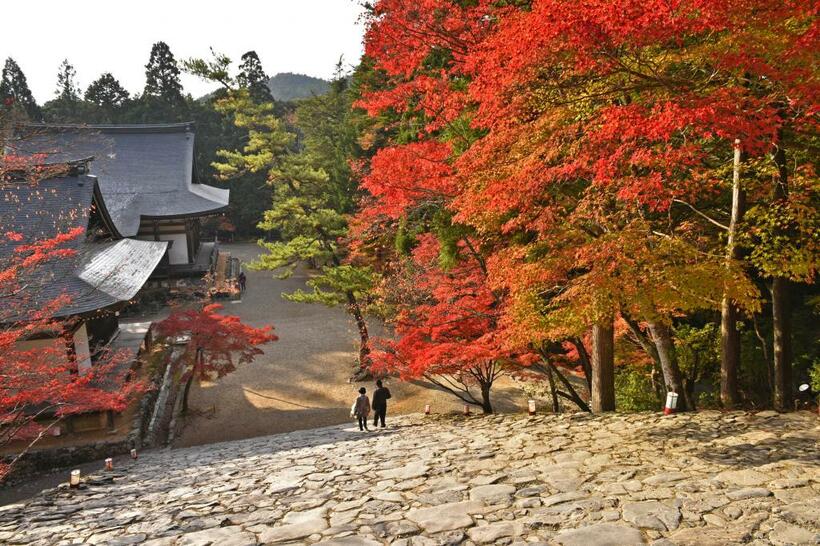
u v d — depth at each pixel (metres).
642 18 5.50
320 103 48.75
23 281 15.76
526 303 9.28
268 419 18.66
